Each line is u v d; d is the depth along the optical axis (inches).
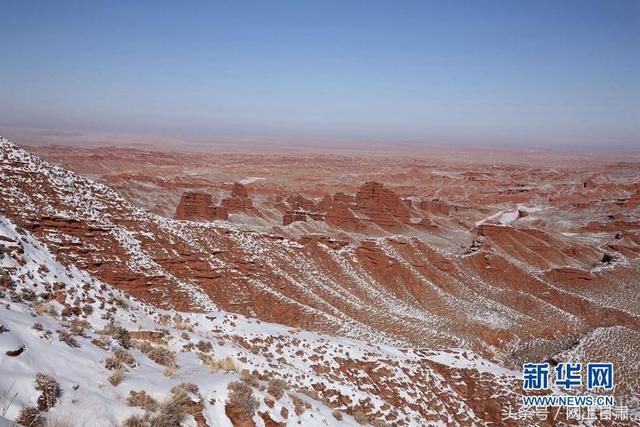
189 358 638.5
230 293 1695.4
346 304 2049.7
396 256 2608.3
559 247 3900.1
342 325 1732.3
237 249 2041.1
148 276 1411.2
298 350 1064.8
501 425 1225.4
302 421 549.3
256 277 1916.8
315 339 1215.6
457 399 1246.3
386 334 1815.9
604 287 3014.3
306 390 791.7
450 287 2561.5
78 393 398.3
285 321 1686.8
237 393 500.1
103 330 580.7
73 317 633.0
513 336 2111.2
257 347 1000.2
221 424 462.6
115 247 1455.5
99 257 1373.0
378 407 935.7
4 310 489.7
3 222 775.1
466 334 2037.4
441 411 1136.2
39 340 450.9
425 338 1871.3
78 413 374.9
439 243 4018.2
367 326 1850.4
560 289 2773.1
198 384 502.9
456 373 1379.2
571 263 3693.4
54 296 669.9
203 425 442.3
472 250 3548.2
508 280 2775.6
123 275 1352.1
